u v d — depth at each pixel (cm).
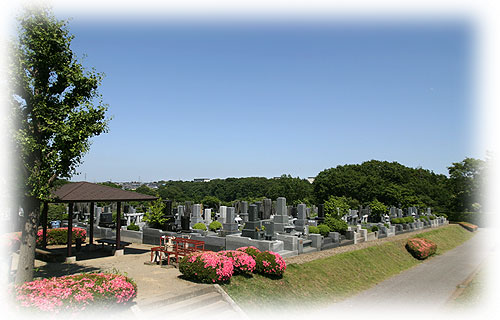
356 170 6900
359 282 1608
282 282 1309
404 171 6412
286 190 5891
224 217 2998
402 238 2762
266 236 1852
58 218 2767
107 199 1483
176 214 2881
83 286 764
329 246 2080
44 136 1002
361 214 4031
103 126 1073
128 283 839
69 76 1040
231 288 1121
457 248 2994
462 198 5306
